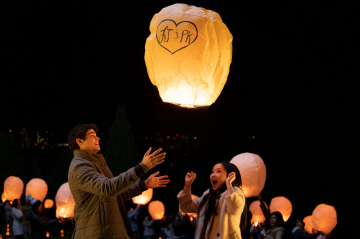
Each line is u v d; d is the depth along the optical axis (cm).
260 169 580
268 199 1731
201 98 321
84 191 296
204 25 310
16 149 1847
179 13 314
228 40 328
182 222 915
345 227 1577
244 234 367
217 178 361
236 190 343
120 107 1576
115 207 302
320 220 680
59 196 697
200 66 309
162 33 314
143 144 2097
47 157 2255
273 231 592
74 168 296
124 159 1527
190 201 391
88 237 290
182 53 308
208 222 346
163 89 322
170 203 1839
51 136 2781
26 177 1970
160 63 317
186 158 1842
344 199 1636
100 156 322
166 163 1895
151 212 1159
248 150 1784
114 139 1548
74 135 313
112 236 292
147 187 330
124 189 278
